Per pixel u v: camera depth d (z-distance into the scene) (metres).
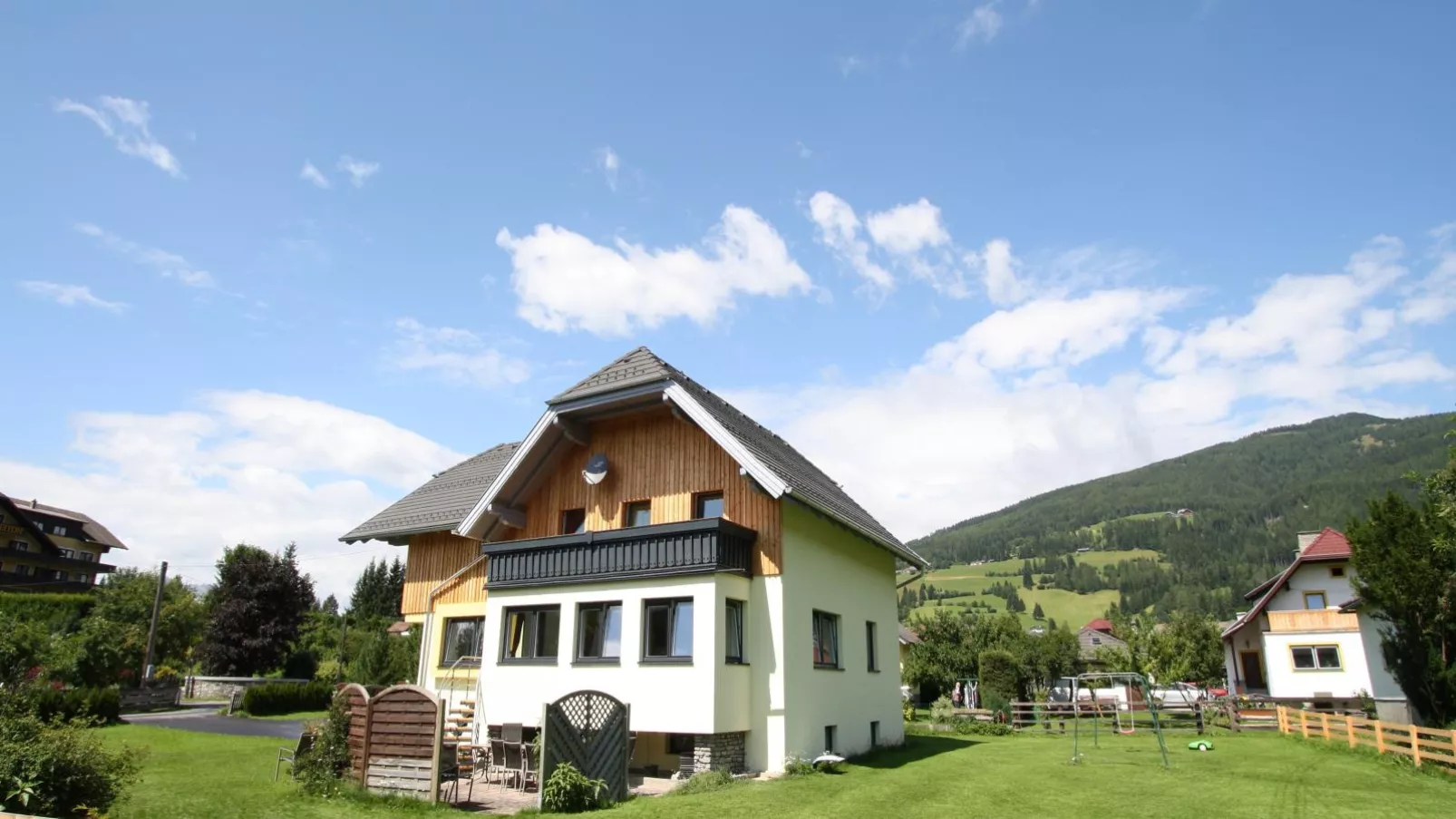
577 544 18.27
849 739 20.19
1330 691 40.12
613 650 17.31
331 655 55.94
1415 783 16.84
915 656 49.75
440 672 22.20
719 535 16.67
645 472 19.69
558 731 13.45
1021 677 42.00
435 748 13.41
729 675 16.47
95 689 27.23
